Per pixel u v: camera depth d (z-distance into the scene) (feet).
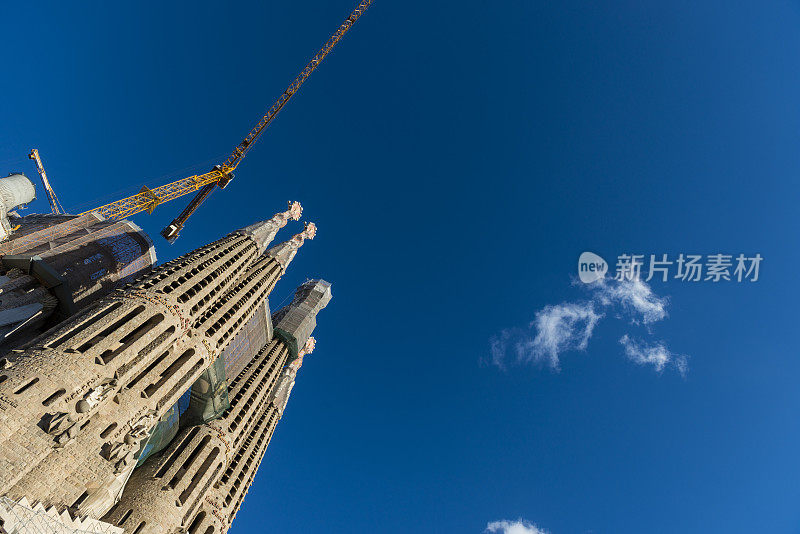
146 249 365.81
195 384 282.77
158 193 380.37
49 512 152.46
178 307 236.63
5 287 261.65
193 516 240.73
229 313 291.17
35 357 174.40
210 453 270.67
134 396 205.46
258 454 348.59
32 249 301.84
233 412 312.50
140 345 209.26
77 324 196.85
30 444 155.43
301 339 508.53
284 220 447.42
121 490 204.13
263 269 359.87
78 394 175.52
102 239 338.34
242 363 405.59
